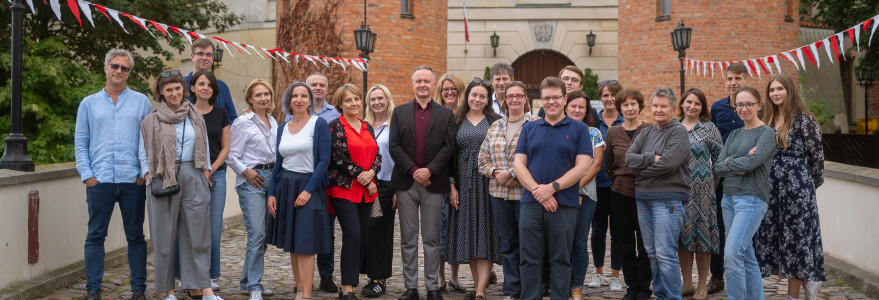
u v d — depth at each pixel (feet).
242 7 89.20
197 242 20.84
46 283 22.29
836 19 70.85
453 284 24.16
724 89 57.77
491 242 21.88
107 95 20.83
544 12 89.86
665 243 20.07
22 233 22.04
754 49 57.88
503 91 24.84
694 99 22.20
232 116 24.75
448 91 23.90
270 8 87.97
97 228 20.84
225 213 39.86
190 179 20.75
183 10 72.08
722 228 23.66
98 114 20.62
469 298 22.09
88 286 20.85
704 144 21.97
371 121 24.08
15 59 23.65
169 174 20.27
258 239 22.76
